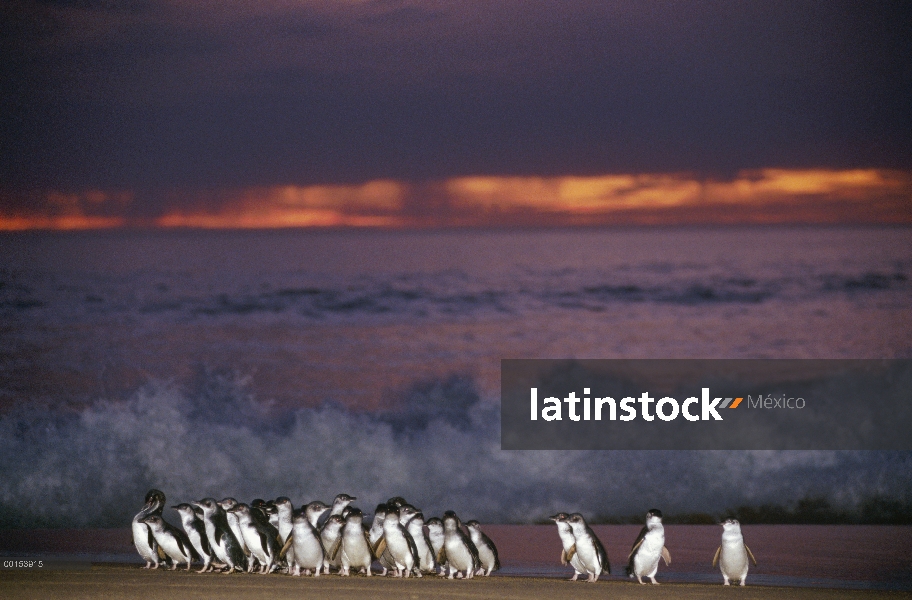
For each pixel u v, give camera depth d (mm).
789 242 132500
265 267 127875
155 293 121000
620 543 61812
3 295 116625
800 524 68250
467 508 74625
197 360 98812
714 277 126500
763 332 108688
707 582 48438
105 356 99500
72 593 41625
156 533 48625
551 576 50219
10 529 66812
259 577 46500
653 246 134000
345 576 47500
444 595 42219
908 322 111062
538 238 134875
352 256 131000
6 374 93438
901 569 52219
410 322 113688
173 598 40500
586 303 120188
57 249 122938
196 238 127188
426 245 133125
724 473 76812
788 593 44562
